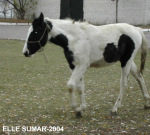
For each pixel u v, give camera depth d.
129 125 5.40
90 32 5.62
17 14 30.16
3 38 18.59
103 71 10.63
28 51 5.44
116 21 24.55
